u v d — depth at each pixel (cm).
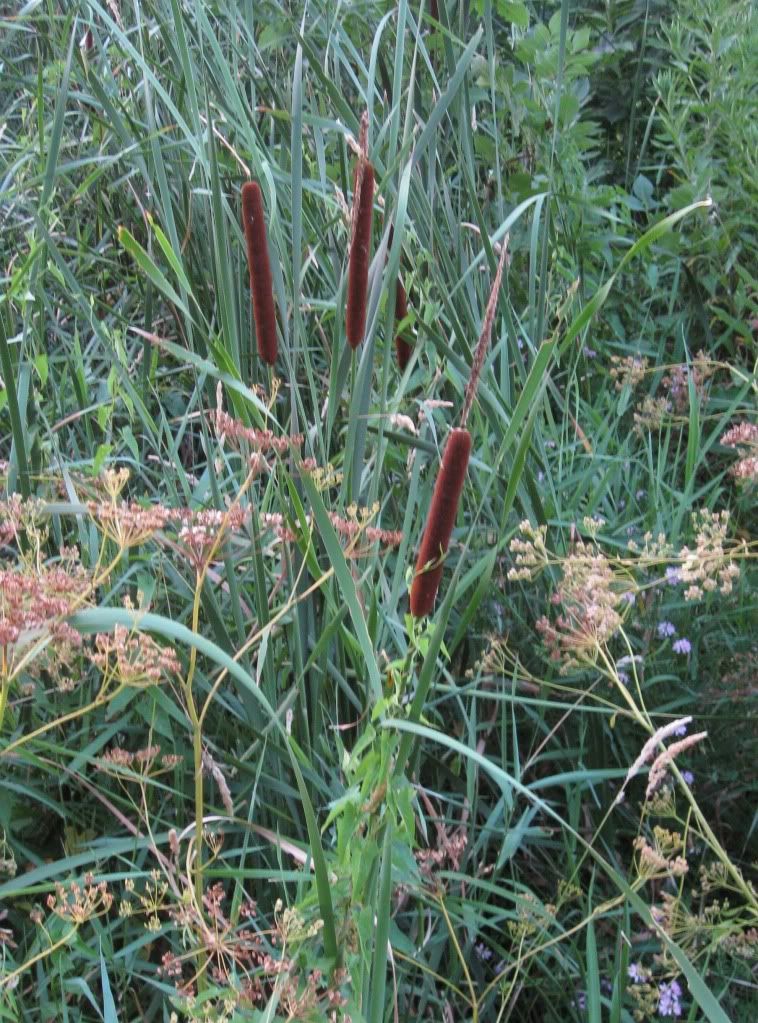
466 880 96
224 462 132
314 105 153
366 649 77
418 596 80
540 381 104
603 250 179
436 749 124
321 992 84
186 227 140
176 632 70
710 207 177
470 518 137
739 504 143
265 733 101
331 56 163
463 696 127
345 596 76
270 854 107
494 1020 108
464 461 76
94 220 180
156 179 144
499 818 120
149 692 99
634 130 222
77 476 116
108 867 110
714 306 183
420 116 154
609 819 121
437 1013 106
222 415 93
